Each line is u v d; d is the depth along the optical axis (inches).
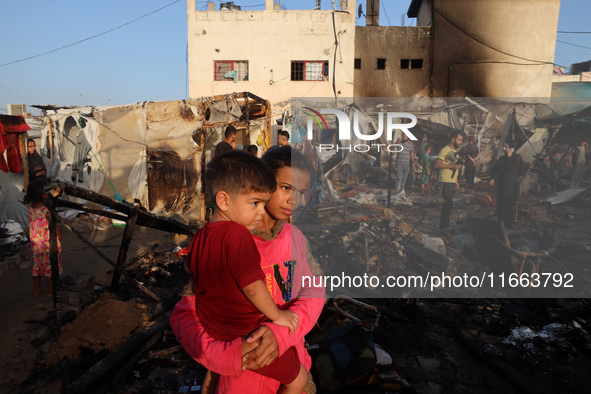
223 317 46.3
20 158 292.0
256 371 47.6
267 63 619.5
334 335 108.7
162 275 186.1
